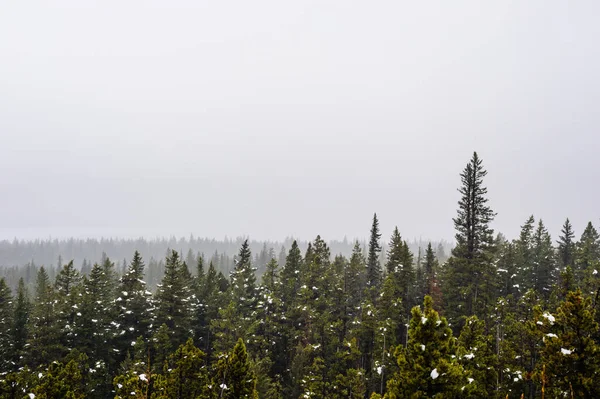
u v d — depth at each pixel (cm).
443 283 4094
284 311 4119
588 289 2291
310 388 2784
